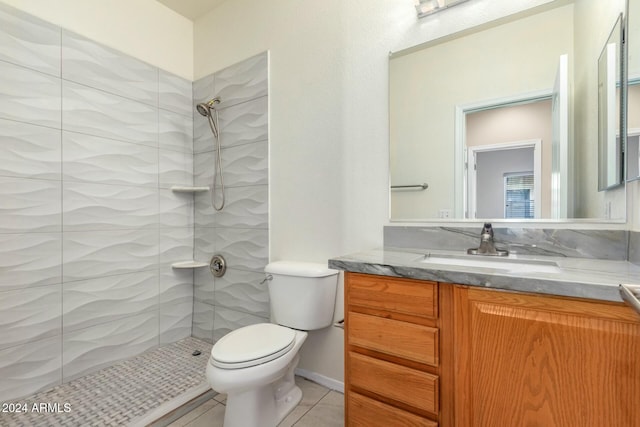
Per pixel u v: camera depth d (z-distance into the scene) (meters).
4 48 1.52
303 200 1.81
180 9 2.28
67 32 1.74
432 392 0.94
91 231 1.84
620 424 0.70
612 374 0.70
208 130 2.30
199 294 2.35
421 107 1.47
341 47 1.68
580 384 0.74
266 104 1.95
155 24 2.18
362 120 1.62
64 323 1.72
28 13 1.60
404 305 0.99
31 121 1.61
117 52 1.96
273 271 1.66
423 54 1.46
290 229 1.86
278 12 1.92
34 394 1.60
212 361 1.23
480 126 1.35
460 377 0.90
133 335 2.04
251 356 1.22
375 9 1.58
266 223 1.96
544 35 1.22
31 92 1.61
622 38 1.02
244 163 2.07
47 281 1.66
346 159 1.66
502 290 0.83
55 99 1.69
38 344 1.63
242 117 2.08
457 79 1.39
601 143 1.11
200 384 1.71
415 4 1.41
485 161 1.34
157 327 2.17
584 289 0.72
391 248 1.48
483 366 0.86
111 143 1.93
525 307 0.81
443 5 1.39
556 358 0.76
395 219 1.53
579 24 1.16
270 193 1.95
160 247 2.19
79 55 1.79
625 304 0.69
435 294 0.94
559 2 1.20
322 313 1.59
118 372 1.84
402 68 1.51
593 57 1.13
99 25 1.88
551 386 0.77
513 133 1.28
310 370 1.78
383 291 1.04
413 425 0.98
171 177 2.26
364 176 1.61
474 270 0.90
